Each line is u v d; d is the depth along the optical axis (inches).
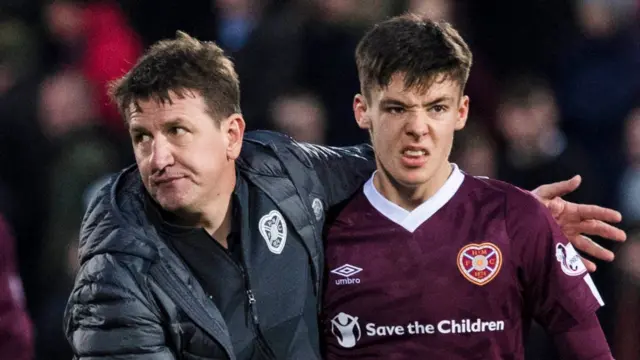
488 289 541.3
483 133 1067.9
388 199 554.6
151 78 508.1
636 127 1088.2
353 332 549.0
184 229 521.0
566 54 1208.2
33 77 1136.2
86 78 1148.5
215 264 526.6
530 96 1084.5
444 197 550.3
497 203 550.3
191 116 508.7
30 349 677.9
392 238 549.3
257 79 1102.4
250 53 1108.5
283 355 534.3
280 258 536.4
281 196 545.0
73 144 1082.7
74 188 1058.7
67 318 517.3
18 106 1115.9
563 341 553.0
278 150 560.1
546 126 1078.4
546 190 589.6
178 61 512.4
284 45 1103.6
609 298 1003.9
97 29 1181.1
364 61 541.3
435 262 543.8
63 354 983.0
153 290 505.7
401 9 1112.8
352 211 559.2
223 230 534.0
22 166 1109.1
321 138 1087.6
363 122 553.6
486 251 542.6
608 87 1178.0
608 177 1142.3
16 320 668.7
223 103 520.1
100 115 1132.5
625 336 989.8
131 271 502.3
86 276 506.6
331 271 553.9
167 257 513.7
